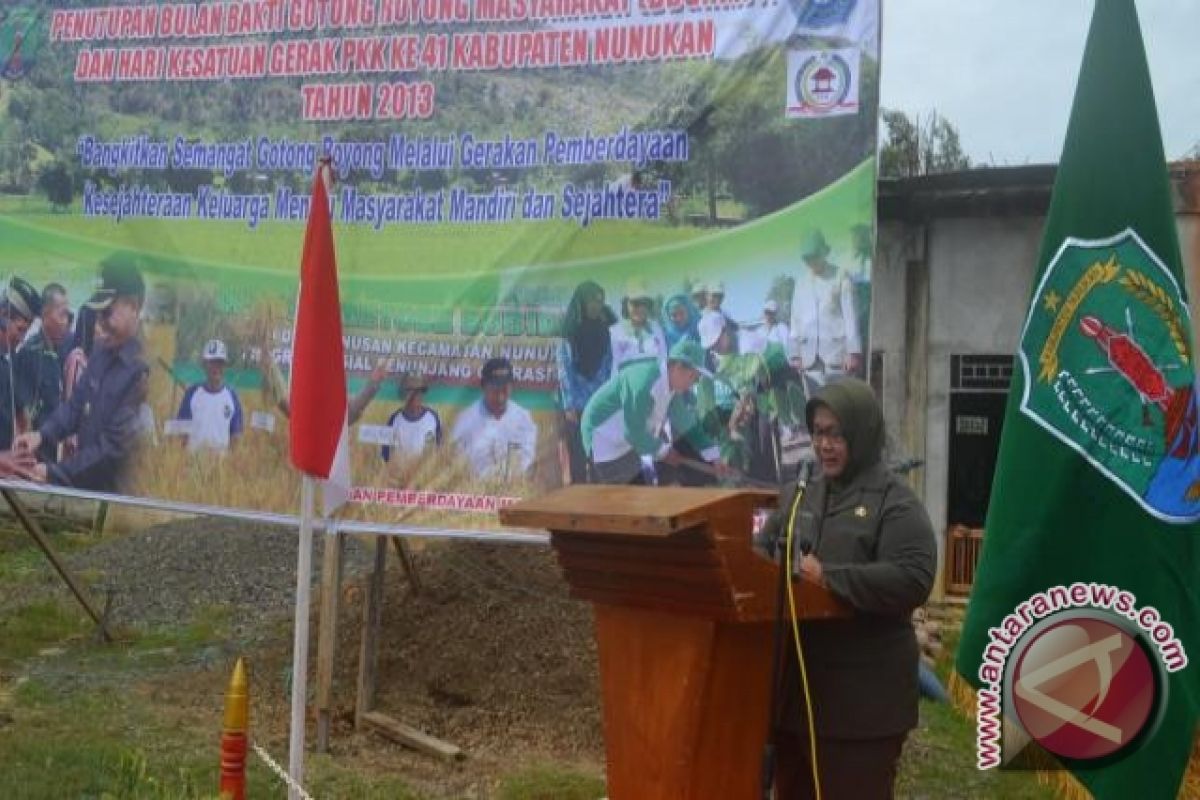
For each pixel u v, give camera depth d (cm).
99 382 748
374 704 695
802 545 322
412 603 830
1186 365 379
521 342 659
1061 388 385
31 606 986
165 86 743
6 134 775
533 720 679
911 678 349
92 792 548
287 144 713
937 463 1124
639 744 316
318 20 708
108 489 745
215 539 1169
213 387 724
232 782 419
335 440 462
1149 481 376
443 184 677
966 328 1120
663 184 634
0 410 768
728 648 304
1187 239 1052
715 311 621
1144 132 385
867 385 358
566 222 652
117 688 750
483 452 663
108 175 754
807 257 606
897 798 579
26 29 776
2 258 774
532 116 661
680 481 625
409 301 679
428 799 562
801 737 346
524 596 820
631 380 637
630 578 312
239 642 870
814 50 607
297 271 711
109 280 750
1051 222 394
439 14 682
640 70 639
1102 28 389
